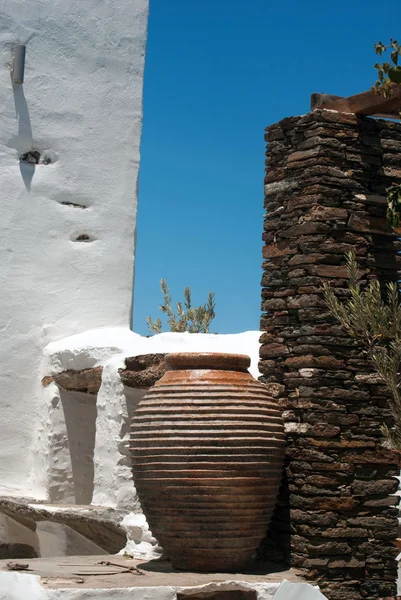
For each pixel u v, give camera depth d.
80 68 9.84
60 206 9.64
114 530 7.59
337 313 6.36
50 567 6.39
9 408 9.24
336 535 6.50
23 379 9.31
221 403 6.29
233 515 6.22
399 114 6.86
